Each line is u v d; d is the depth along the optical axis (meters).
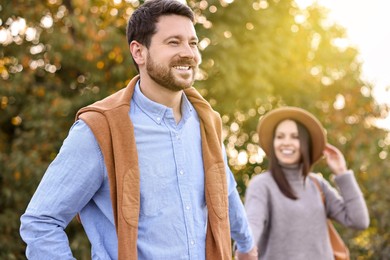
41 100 7.37
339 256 4.41
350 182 4.50
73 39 7.22
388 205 7.46
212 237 2.57
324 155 4.57
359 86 8.80
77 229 7.13
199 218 2.56
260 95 7.96
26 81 7.19
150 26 2.50
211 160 2.62
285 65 8.55
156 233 2.44
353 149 8.41
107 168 2.43
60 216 2.43
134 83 2.59
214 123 2.73
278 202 4.14
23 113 7.23
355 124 8.64
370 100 8.80
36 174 6.93
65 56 7.14
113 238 2.46
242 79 7.98
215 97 8.03
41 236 2.40
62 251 2.41
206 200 2.58
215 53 7.58
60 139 7.26
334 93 8.81
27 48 7.30
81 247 6.85
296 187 4.27
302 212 4.18
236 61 7.71
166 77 2.46
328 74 8.92
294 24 8.62
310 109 8.59
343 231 7.57
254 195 4.13
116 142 2.43
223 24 7.80
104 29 7.26
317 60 8.84
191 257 2.49
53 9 7.38
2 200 7.18
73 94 7.55
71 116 7.29
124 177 2.41
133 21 2.56
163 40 2.47
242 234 3.03
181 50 2.46
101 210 2.48
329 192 4.49
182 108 2.63
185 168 2.54
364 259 7.44
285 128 4.32
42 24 7.30
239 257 3.15
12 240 7.08
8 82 7.24
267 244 4.13
